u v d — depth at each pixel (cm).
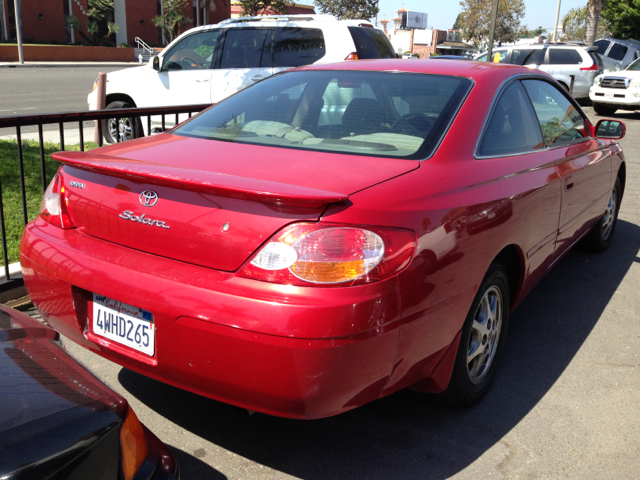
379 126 265
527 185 289
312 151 246
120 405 149
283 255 191
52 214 249
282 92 307
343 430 261
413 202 214
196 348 198
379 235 198
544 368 324
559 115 381
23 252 249
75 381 152
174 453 241
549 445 257
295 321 184
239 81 820
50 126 1016
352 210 197
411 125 263
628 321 389
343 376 191
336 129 266
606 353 344
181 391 288
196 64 858
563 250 386
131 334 217
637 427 273
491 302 283
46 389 143
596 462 247
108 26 4400
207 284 198
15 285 365
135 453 150
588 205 411
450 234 223
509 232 269
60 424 133
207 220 203
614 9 3222
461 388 264
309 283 188
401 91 287
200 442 249
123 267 215
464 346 254
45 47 3847
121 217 223
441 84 291
